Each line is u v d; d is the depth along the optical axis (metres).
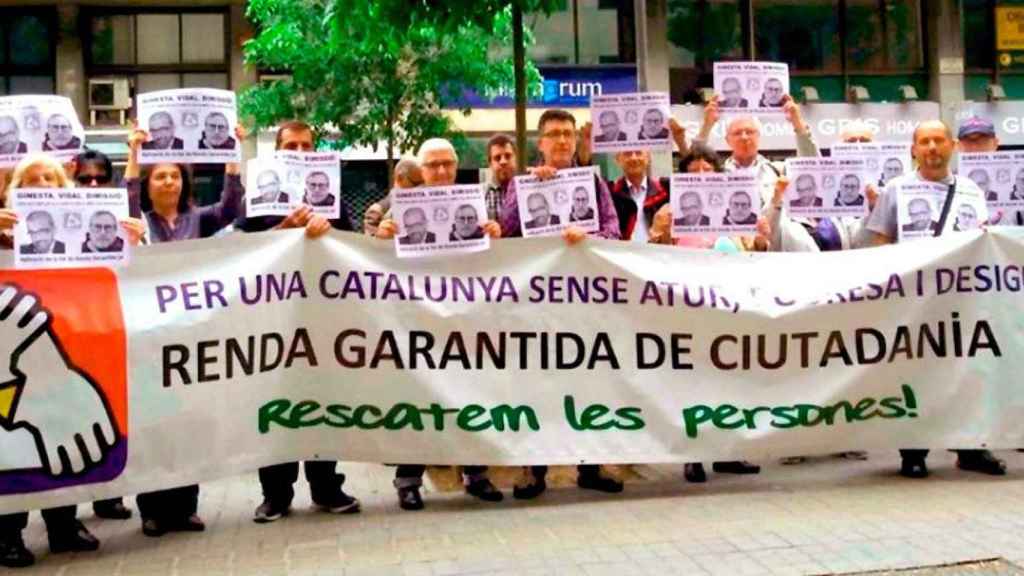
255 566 4.94
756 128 6.87
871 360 6.38
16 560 5.06
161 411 5.42
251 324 5.67
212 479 5.53
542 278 6.09
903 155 6.94
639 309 6.17
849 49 20.11
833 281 6.39
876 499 5.98
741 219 6.26
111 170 6.21
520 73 7.25
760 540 5.16
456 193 5.89
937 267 6.47
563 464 6.04
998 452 7.44
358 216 17.73
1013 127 19.84
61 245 5.13
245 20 18.33
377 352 5.89
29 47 18.30
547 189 6.11
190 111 5.73
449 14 7.01
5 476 5.11
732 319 6.24
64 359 5.25
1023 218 6.81
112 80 18.28
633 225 6.97
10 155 5.41
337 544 5.30
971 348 6.47
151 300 5.46
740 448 6.23
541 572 4.74
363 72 11.31
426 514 5.90
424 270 5.98
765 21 19.94
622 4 19.47
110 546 5.44
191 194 6.25
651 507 5.92
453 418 5.94
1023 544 4.99
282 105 12.09
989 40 20.20
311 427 5.81
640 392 6.14
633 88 19.38
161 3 18.31
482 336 6.01
